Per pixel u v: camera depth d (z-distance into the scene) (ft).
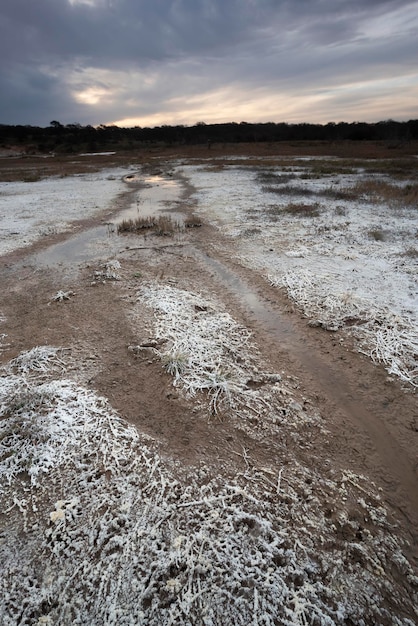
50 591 7.71
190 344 16.11
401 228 32.07
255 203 45.47
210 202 47.50
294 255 26.66
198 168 87.15
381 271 23.07
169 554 8.30
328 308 18.89
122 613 7.34
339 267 24.08
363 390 13.39
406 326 16.80
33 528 8.92
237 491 9.70
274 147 145.48
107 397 13.15
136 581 7.83
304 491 9.79
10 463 10.64
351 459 10.75
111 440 11.32
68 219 40.32
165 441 11.34
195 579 7.88
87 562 8.19
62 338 16.92
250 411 12.53
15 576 7.97
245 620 7.23
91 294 21.48
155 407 12.70
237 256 27.32
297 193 49.78
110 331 17.37
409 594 7.68
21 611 7.40
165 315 18.60
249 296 20.98
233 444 11.26
